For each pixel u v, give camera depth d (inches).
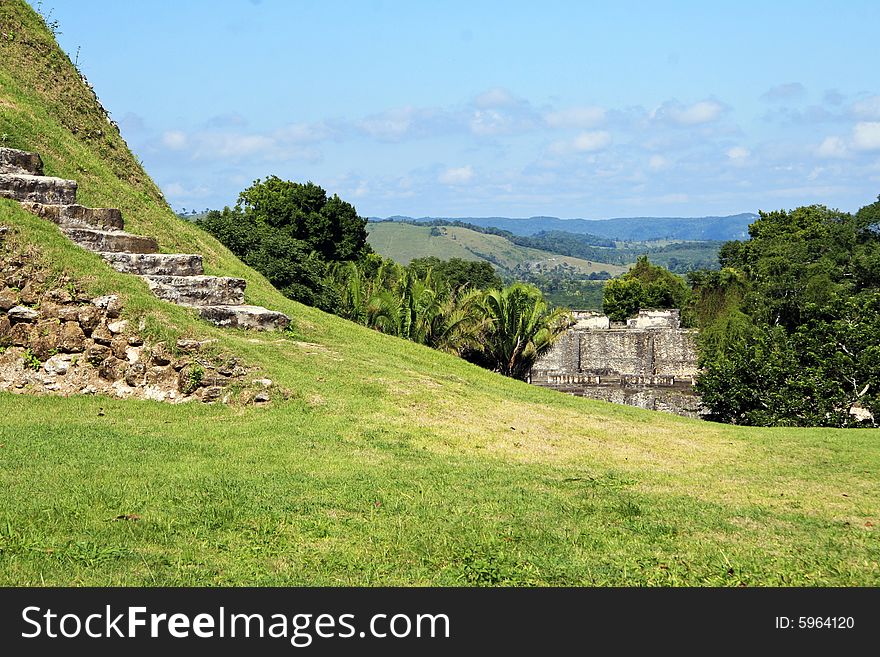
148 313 562.6
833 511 398.6
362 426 509.4
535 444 525.3
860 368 995.9
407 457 458.0
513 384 837.2
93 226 693.9
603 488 422.3
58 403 513.7
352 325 909.2
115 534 297.9
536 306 1578.5
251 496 357.7
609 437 574.6
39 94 885.8
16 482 354.3
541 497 390.0
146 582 262.5
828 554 322.0
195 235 903.7
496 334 1582.2
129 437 454.6
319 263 1314.0
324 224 2124.8
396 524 332.8
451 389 639.1
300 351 647.8
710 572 295.3
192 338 560.4
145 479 373.4
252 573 276.1
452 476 421.1
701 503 401.7
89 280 568.1
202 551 292.0
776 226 2888.8
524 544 315.9
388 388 593.6
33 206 644.7
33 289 554.6
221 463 417.1
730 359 1133.7
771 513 387.9
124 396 533.6
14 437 435.2
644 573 291.7
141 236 721.0
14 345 541.6
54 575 262.7
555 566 294.2
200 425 493.4
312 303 1218.6
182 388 536.4
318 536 314.5
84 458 405.1
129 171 951.0
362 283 1471.5
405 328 1421.0
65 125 883.4
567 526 343.6
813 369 1015.0
